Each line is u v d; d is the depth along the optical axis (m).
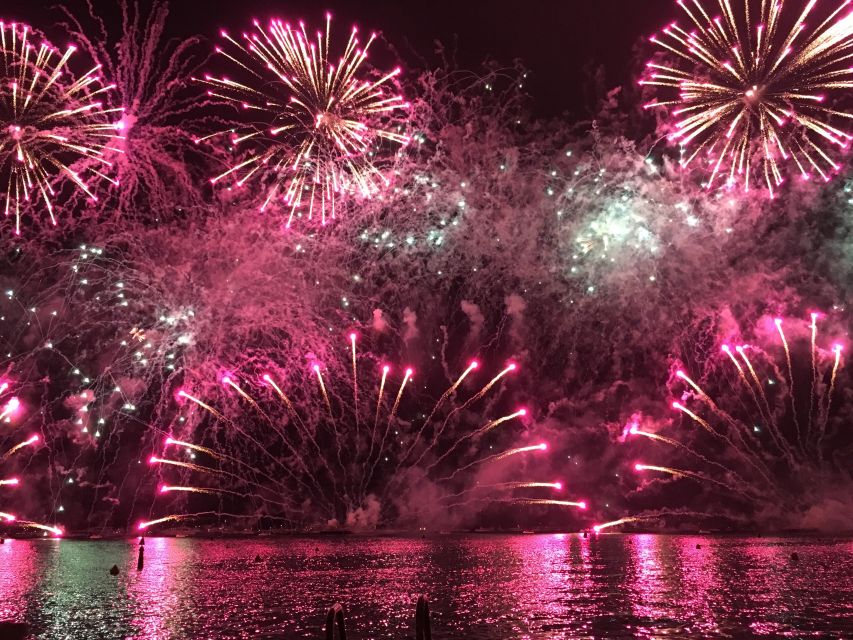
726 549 39.59
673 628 18.91
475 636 18.39
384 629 19.61
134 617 21.81
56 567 35.75
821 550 38.44
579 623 19.77
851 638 17.59
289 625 20.33
